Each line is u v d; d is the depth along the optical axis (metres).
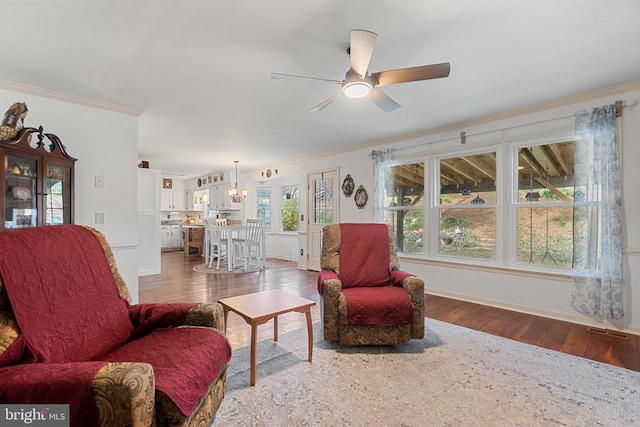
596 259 2.95
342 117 3.74
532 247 3.53
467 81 2.74
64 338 1.28
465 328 2.98
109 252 1.80
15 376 0.99
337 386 1.97
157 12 1.80
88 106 3.16
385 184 4.88
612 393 1.89
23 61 2.37
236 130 4.30
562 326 3.02
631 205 2.83
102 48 2.19
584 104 3.08
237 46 2.17
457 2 1.72
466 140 3.98
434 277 4.29
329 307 2.50
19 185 2.39
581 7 1.76
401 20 1.88
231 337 2.74
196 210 9.45
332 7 1.76
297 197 7.56
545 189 3.46
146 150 5.56
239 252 7.00
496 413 1.71
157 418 1.11
